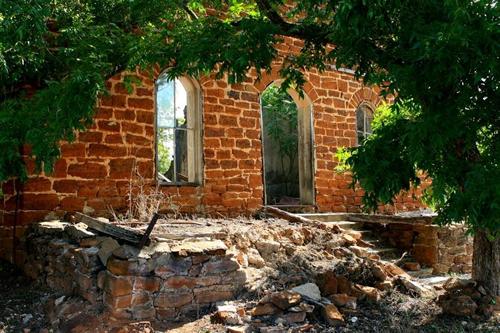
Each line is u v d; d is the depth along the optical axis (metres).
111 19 8.14
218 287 6.01
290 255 7.35
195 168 10.22
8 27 5.87
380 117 9.04
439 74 4.67
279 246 7.37
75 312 5.68
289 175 16.33
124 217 8.80
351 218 10.77
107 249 5.83
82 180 8.73
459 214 4.82
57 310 5.88
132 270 5.50
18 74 7.43
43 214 8.35
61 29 7.55
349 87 12.59
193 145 10.32
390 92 5.33
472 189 4.66
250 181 10.72
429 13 4.88
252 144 10.84
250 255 6.92
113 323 5.38
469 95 4.80
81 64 6.82
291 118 16.27
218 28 6.11
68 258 6.34
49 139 5.83
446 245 9.52
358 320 5.88
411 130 4.82
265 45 5.88
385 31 5.26
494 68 4.41
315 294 6.04
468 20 4.27
